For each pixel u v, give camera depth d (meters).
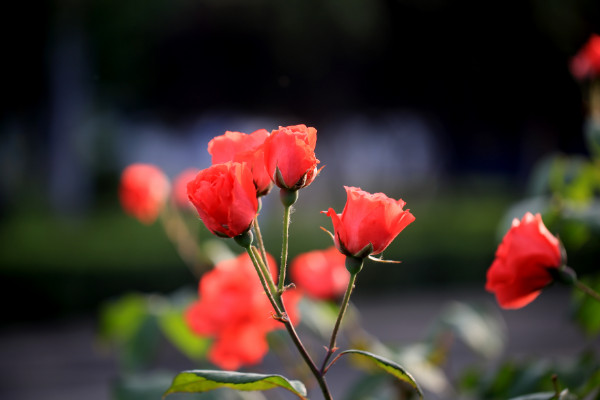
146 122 30.77
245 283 2.37
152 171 3.45
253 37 24.20
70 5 20.66
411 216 1.28
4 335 10.78
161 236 17.41
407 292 12.92
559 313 10.58
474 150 33.25
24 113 26.20
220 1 22.80
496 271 1.57
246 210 1.22
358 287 12.77
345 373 8.18
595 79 2.74
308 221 19.36
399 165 33.84
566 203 2.38
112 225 20.61
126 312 2.76
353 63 24.09
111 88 25.70
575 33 17.72
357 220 1.28
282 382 1.26
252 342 2.38
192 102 27.28
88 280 12.07
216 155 1.40
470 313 2.67
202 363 2.72
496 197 28.12
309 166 1.27
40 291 11.75
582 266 10.82
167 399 2.10
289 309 2.38
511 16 20.59
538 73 21.41
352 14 21.59
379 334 9.96
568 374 1.87
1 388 8.51
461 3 21.31
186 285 12.51
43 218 23.20
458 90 24.73
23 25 21.20
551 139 24.95
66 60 22.34
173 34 24.02
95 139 29.94
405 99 26.45
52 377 8.81
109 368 9.14
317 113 26.20
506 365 1.95
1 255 14.40
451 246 14.56
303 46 23.12
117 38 22.55
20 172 28.98
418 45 23.03
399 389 2.30
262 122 28.52
